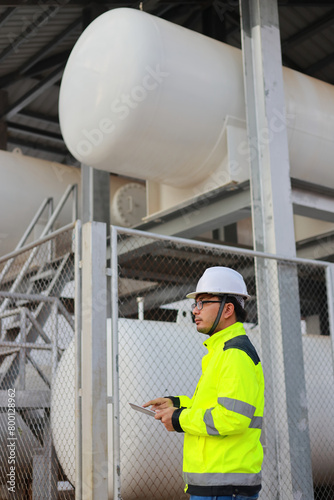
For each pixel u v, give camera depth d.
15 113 15.59
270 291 6.96
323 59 14.86
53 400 6.44
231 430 3.33
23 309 7.36
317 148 8.62
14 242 11.30
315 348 8.03
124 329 6.11
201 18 13.38
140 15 7.65
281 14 13.50
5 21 12.10
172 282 10.23
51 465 6.39
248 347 3.56
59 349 7.56
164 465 5.95
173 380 6.16
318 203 8.36
